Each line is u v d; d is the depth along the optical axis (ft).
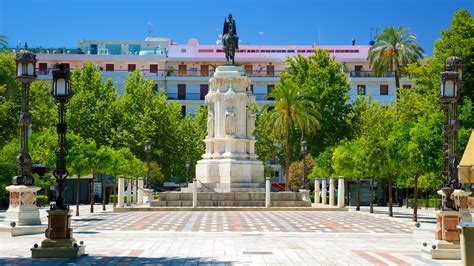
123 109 235.81
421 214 142.31
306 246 70.90
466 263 44.34
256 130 245.45
